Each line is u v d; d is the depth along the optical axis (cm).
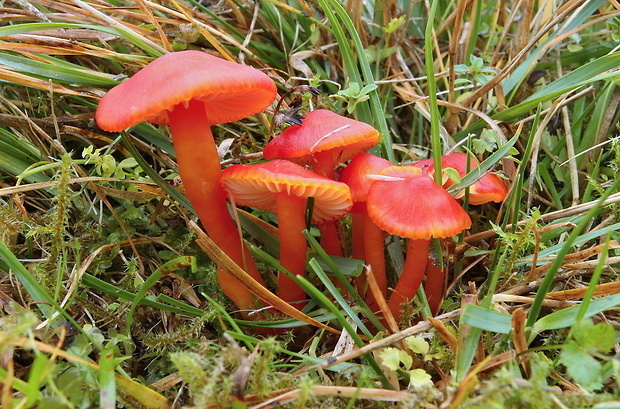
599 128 17
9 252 10
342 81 19
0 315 12
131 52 17
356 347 12
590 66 15
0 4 16
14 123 15
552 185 16
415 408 9
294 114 13
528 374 10
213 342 11
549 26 15
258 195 13
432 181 12
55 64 14
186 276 15
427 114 17
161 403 10
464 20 20
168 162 16
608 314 12
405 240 15
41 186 13
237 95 12
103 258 14
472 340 10
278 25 19
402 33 19
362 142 13
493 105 17
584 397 9
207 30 17
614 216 14
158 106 10
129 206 15
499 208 16
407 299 13
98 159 14
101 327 13
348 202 12
